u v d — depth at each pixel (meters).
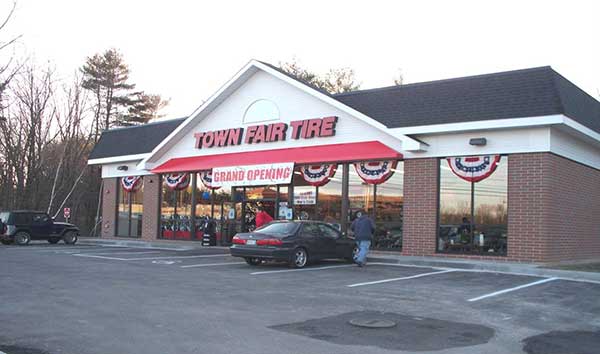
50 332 7.89
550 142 17.14
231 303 10.26
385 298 11.02
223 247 24.28
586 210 20.02
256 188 24.14
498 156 17.95
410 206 19.50
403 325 8.60
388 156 19.55
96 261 17.86
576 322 9.05
